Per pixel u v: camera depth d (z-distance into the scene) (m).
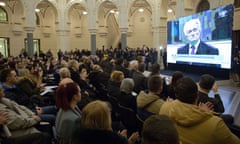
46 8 20.67
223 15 7.51
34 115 3.34
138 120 3.03
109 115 1.83
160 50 15.77
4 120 2.68
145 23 21.91
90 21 17.56
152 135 1.04
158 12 15.94
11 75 4.10
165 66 13.84
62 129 2.47
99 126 1.77
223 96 6.28
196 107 1.72
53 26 21.42
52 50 21.53
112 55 15.20
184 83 1.84
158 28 16.02
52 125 3.65
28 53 16.14
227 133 1.60
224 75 8.14
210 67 8.68
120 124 3.43
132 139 2.65
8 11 17.89
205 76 2.97
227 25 7.36
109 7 20.73
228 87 7.52
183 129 1.69
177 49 10.79
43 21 20.91
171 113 1.77
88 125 1.77
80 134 1.72
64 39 18.86
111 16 22.94
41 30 20.88
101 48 21.27
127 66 6.94
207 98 2.87
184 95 1.81
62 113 2.55
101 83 5.51
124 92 3.64
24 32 18.81
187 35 9.80
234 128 2.09
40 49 20.88
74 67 6.61
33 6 16.12
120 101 3.64
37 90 4.71
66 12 18.69
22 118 3.02
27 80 4.55
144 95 2.86
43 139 2.66
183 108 1.73
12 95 3.95
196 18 9.09
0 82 4.09
